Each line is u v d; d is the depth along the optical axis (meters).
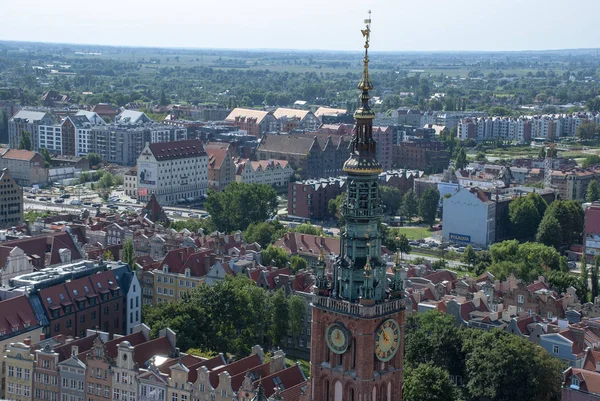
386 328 120.69
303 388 174.00
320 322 122.81
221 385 180.88
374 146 121.06
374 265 121.12
